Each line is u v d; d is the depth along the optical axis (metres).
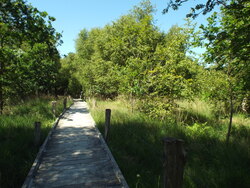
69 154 4.32
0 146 4.37
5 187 3.00
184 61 8.52
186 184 3.17
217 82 5.92
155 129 6.60
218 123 8.68
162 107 8.90
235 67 5.25
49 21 5.70
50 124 7.49
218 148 4.79
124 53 14.57
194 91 8.22
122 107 11.84
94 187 2.86
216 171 3.64
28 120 7.32
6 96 10.59
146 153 4.62
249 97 5.91
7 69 7.79
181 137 5.84
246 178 3.21
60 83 33.69
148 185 3.11
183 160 1.67
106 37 17.91
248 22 3.45
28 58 8.65
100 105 14.22
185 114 10.27
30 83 11.62
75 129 7.11
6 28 5.50
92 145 5.06
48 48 6.59
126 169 3.68
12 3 5.07
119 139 5.61
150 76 9.52
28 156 4.11
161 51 9.50
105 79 17.27
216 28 4.10
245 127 7.43
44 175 3.24
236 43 3.52
